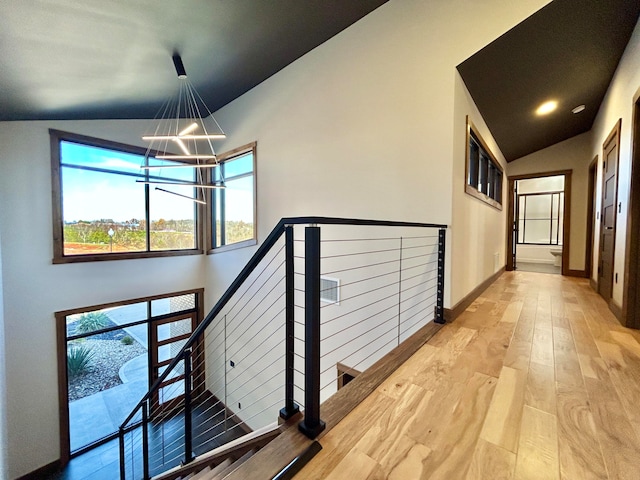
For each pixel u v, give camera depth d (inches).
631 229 96.3
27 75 105.2
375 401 55.4
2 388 140.7
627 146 102.1
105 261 178.2
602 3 83.9
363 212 125.6
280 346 168.9
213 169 223.8
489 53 97.2
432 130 104.9
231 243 211.0
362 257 126.0
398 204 114.5
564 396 56.9
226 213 217.3
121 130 185.8
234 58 140.8
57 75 111.5
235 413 198.2
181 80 150.4
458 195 107.0
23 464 146.6
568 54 104.3
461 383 61.9
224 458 65.3
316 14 117.6
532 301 133.0
